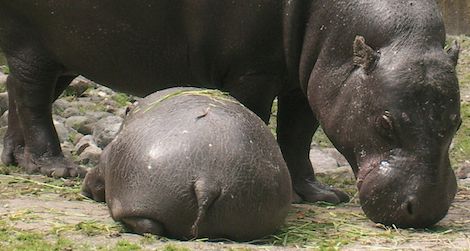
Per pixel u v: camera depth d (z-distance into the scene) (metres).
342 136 21.27
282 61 24.30
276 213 18.70
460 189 28.11
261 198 18.30
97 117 38.47
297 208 23.67
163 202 17.94
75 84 41.72
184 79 25.98
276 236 19.02
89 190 23.25
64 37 26.73
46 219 20.25
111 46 26.00
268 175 18.50
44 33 27.36
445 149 20.16
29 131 28.64
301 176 25.80
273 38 23.92
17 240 17.89
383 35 21.17
